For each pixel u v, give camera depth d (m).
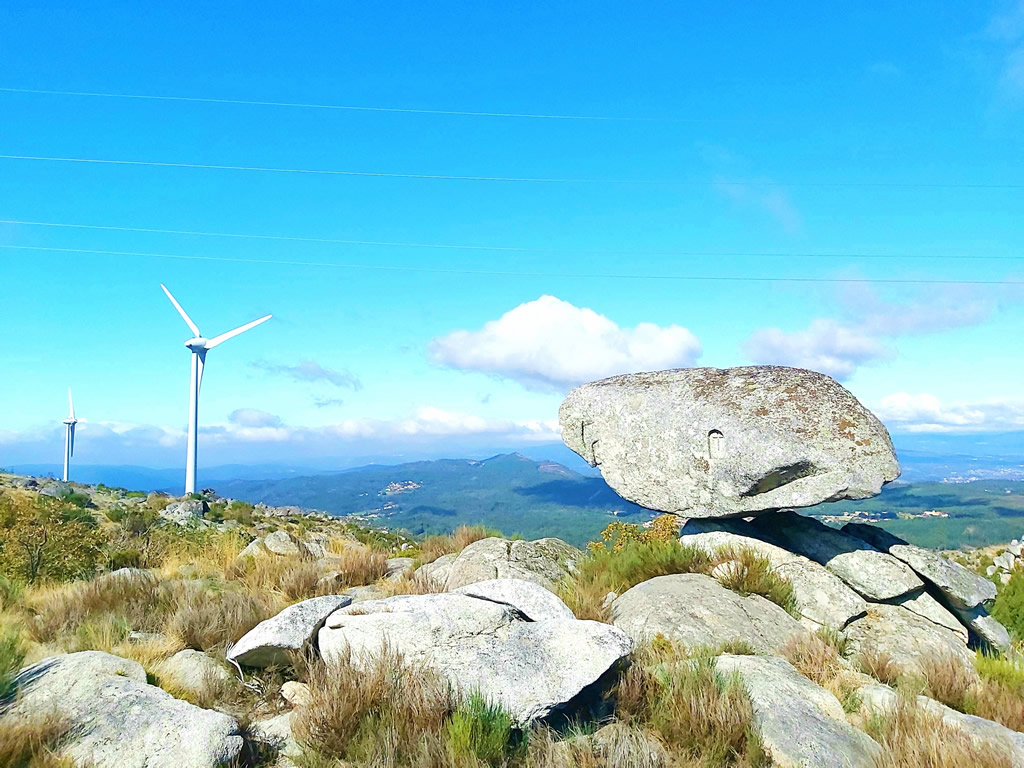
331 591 13.84
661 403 14.90
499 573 13.23
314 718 6.90
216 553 18.31
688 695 7.40
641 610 10.84
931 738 6.89
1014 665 10.01
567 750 6.45
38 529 17.33
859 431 13.05
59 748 6.05
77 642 9.32
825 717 7.57
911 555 12.50
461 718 6.64
